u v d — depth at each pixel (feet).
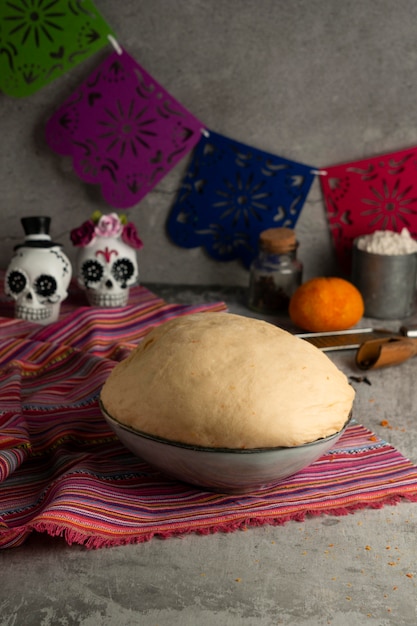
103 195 5.45
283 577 2.53
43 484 3.06
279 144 5.43
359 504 2.91
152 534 2.68
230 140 5.40
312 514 2.88
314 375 2.79
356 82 5.27
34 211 5.62
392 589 2.48
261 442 2.62
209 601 2.40
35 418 3.58
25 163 5.49
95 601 2.39
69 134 5.31
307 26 5.15
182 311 4.89
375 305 5.20
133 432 2.72
